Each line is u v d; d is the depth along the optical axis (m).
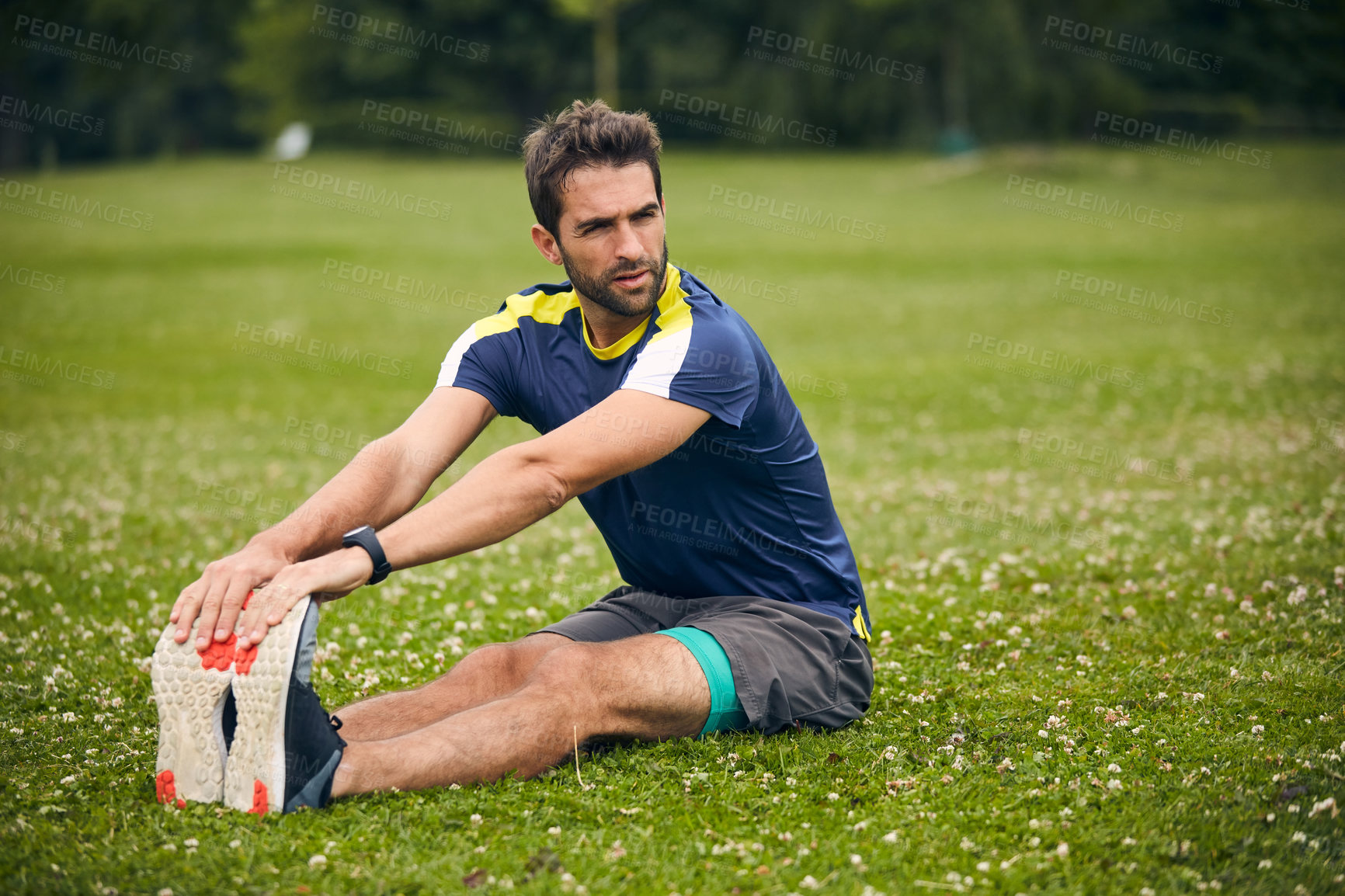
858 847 3.01
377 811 3.17
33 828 3.12
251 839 3.03
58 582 6.32
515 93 66.62
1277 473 8.42
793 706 3.72
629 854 2.99
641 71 63.88
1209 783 3.34
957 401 12.53
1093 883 2.81
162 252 25.84
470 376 3.93
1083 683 4.33
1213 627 5.01
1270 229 26.88
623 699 3.47
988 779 3.44
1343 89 62.03
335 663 4.85
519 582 6.42
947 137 50.12
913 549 7.04
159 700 3.21
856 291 21.25
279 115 65.69
